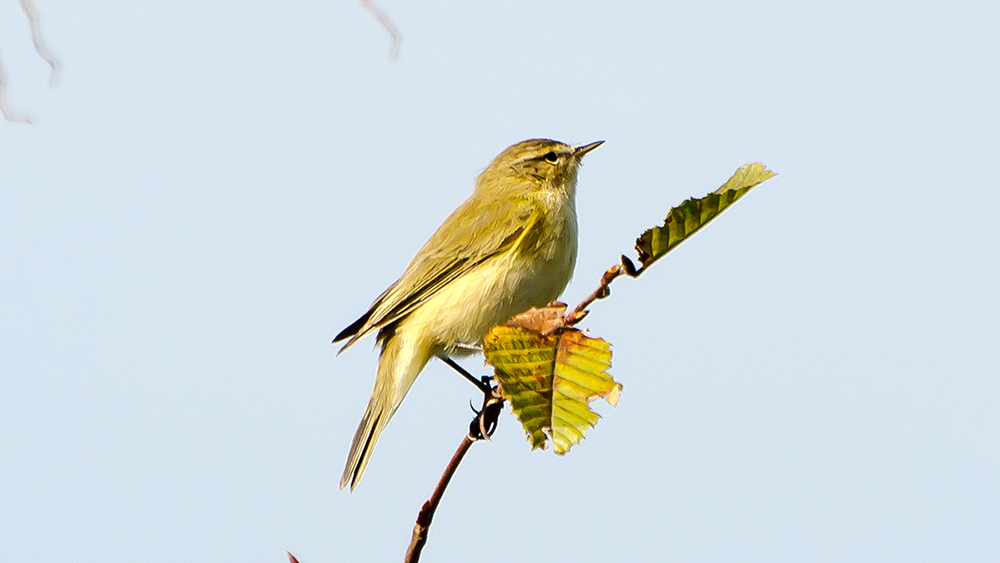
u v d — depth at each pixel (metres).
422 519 6.30
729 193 5.87
